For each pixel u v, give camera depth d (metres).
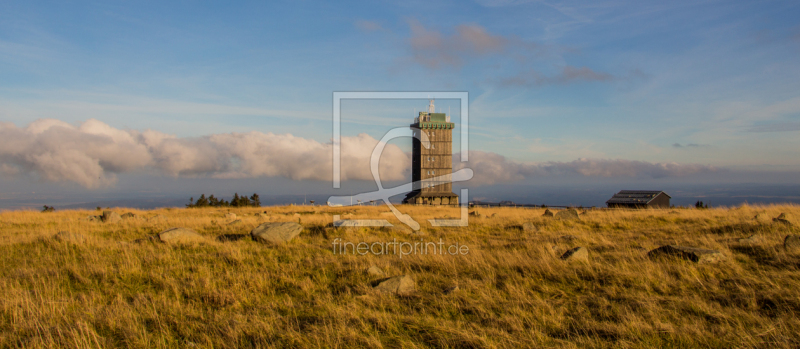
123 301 8.90
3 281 10.30
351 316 7.77
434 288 9.72
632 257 11.59
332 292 9.66
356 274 10.94
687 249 11.18
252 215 34.62
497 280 10.23
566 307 8.10
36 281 10.38
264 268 11.77
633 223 21.39
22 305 8.21
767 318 7.08
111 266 11.73
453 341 6.61
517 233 19.17
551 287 9.52
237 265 12.20
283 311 8.41
